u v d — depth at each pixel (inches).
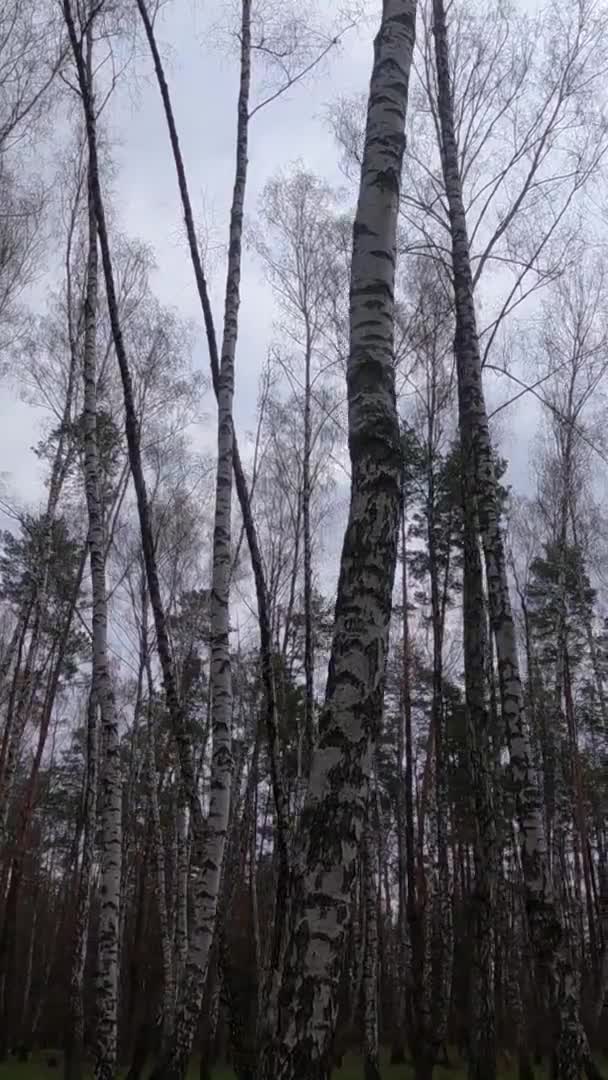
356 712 191.0
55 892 1561.3
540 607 1074.7
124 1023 1045.8
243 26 450.3
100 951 390.0
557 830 952.9
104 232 399.2
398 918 1237.7
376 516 208.5
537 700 1057.5
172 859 1069.8
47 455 773.3
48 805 1203.9
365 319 229.0
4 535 968.3
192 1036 340.8
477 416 421.4
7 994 835.4
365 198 240.2
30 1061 876.6
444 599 854.5
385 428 217.2
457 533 816.9
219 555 390.6
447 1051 797.2
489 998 398.9
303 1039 165.2
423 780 1096.2
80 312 738.8
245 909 1189.7
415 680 1091.9
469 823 954.1
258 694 976.3
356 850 181.8
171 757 924.0
